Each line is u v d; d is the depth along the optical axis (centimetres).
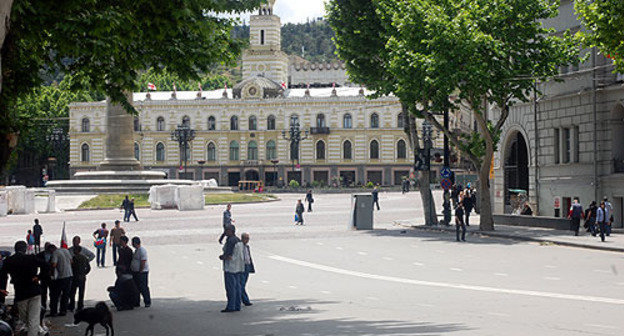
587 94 4103
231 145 12275
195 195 6812
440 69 3631
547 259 2664
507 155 5103
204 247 3556
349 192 11150
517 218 4312
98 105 12325
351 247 3347
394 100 11838
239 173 12231
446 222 4462
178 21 1698
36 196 7181
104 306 1455
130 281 1862
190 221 5284
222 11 1789
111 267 2961
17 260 1441
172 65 1898
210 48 1895
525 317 1514
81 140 12381
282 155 12150
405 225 4691
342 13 4544
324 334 1366
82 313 1439
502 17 3681
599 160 4022
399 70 3841
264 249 3344
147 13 1700
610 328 1366
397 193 10319
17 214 6588
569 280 2112
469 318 1517
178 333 1466
